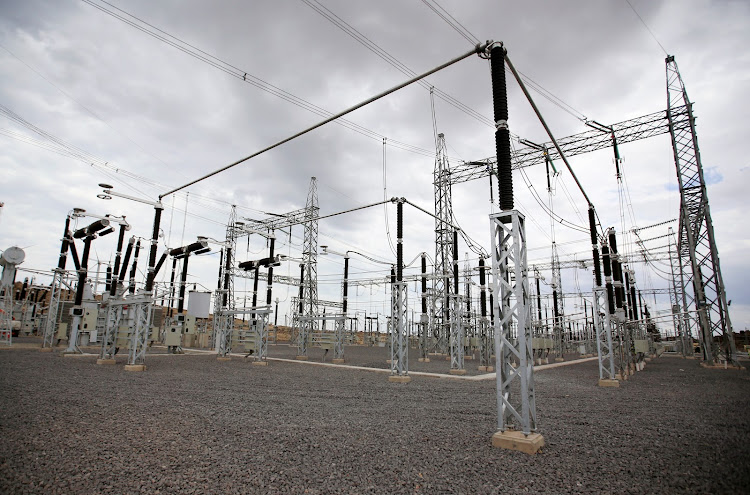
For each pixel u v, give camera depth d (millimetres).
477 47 8305
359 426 7906
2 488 4516
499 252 7227
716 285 25391
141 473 5113
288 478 5062
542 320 30766
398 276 16875
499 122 7512
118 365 18688
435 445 6637
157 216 18781
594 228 16453
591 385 15867
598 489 4867
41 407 8719
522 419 6590
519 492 4758
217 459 5715
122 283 25516
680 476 5309
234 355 29594
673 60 27062
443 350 36656
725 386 15602
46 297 53188
